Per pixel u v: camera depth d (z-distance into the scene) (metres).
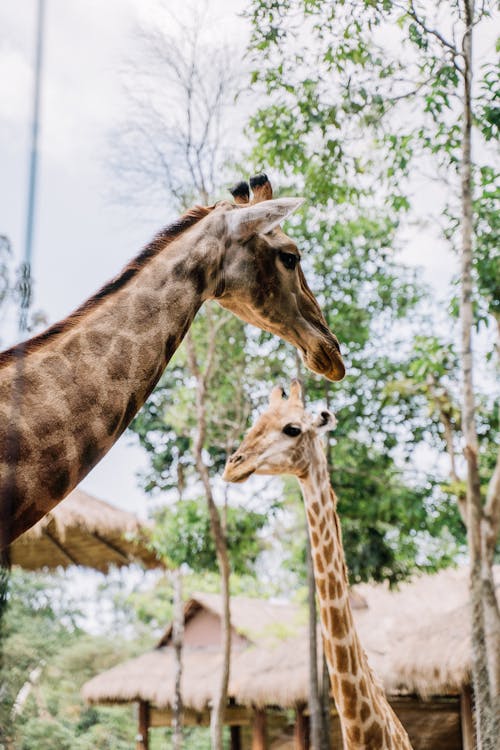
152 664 14.42
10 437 2.39
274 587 18.86
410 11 5.80
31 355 2.60
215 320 8.83
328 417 4.01
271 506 9.62
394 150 6.45
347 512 8.93
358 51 6.05
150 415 10.36
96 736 12.48
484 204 6.85
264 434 3.98
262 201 3.31
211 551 9.30
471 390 6.31
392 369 8.78
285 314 3.24
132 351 2.75
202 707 12.71
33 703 9.96
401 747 3.83
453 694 10.92
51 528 7.37
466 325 6.28
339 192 6.81
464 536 9.17
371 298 8.59
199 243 3.03
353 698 3.65
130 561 8.53
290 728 13.93
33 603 11.02
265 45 6.07
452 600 12.96
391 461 8.77
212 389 9.23
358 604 14.39
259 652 13.29
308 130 6.37
